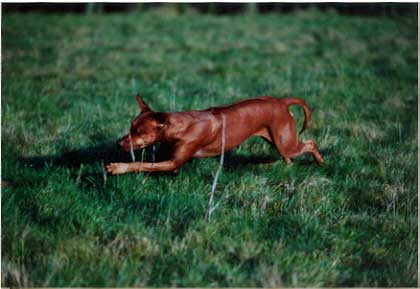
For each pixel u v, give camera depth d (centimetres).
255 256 571
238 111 729
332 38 2108
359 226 649
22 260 552
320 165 804
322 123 1008
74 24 2455
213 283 526
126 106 1109
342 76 1435
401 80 1392
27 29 2220
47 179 689
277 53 1850
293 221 639
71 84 1354
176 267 549
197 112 707
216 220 623
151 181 709
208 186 713
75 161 792
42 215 622
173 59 1734
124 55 1783
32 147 840
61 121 998
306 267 551
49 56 1709
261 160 820
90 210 625
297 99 796
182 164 754
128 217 621
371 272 560
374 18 2725
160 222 621
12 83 1300
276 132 766
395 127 988
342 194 718
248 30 2381
